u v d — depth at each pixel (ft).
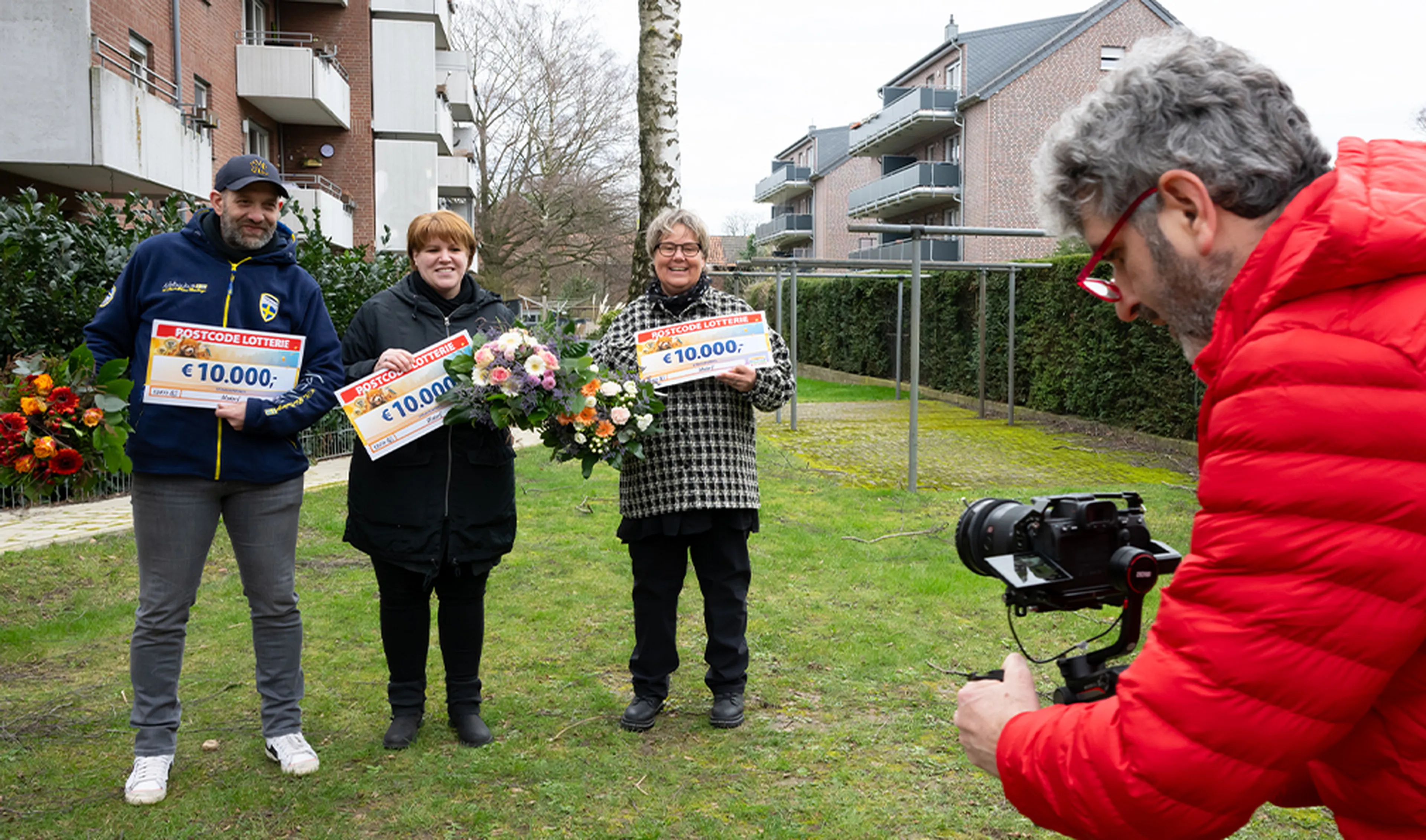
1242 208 3.39
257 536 10.62
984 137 100.58
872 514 25.63
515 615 16.48
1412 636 2.94
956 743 11.39
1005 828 9.42
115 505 25.40
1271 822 9.53
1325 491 2.91
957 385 62.54
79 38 39.63
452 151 110.01
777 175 168.55
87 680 13.39
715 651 12.06
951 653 14.55
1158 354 42.04
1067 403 49.47
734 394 12.12
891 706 12.55
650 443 11.83
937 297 64.80
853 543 21.91
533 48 128.88
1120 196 3.57
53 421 9.04
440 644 11.64
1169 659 3.18
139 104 43.14
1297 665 2.95
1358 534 2.89
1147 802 3.16
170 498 10.12
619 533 12.22
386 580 11.27
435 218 11.64
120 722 11.94
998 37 109.09
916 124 107.76
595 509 25.58
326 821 9.55
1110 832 3.27
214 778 10.46
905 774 10.59
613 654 14.62
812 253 166.40
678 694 13.20
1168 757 3.10
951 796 10.07
